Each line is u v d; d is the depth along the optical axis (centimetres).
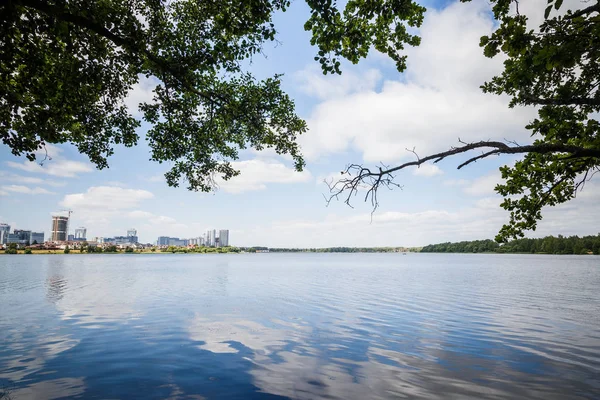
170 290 3256
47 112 942
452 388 886
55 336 1419
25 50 831
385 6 745
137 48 867
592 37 496
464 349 1266
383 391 862
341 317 1911
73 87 949
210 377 943
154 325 1650
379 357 1157
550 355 1194
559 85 715
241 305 2323
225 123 1253
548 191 853
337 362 1097
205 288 3456
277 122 1241
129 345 1277
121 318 1831
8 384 879
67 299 2594
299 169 1323
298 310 2138
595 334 1530
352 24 802
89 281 4206
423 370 1027
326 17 757
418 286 3819
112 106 1088
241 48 962
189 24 1048
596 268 8075
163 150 1230
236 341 1350
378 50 855
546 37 525
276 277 5134
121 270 6756
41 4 681
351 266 9712
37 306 2245
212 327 1612
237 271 6725
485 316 1973
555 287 3716
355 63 860
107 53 1040
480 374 993
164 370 997
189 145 1291
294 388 872
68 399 786
